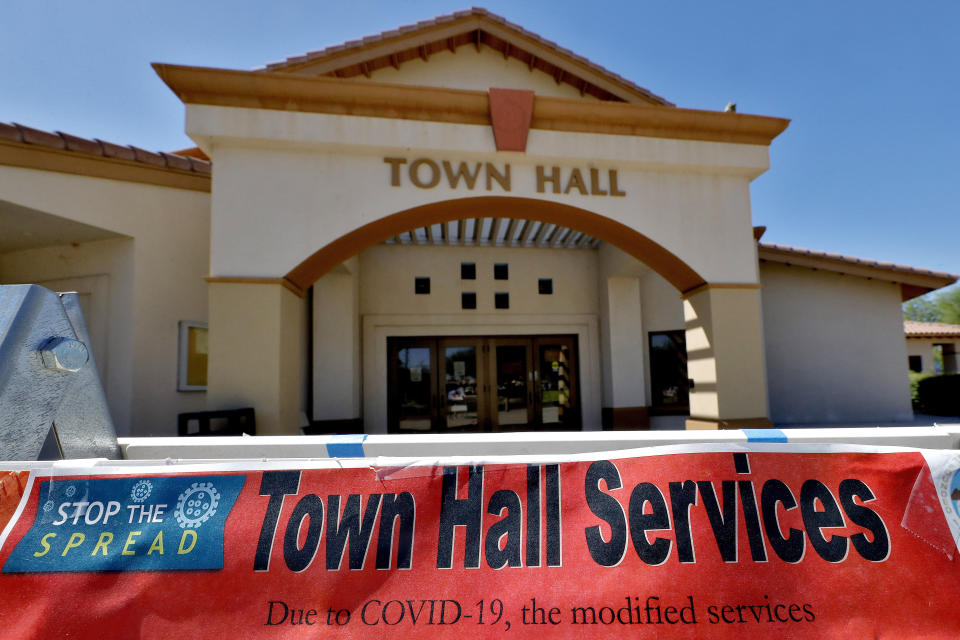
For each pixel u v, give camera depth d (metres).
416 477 1.86
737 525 1.80
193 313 6.67
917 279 9.69
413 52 7.59
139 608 1.62
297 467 1.85
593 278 11.03
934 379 11.88
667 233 6.16
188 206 6.70
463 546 1.75
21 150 5.24
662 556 1.74
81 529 1.74
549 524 1.80
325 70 6.82
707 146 6.21
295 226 5.40
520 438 2.19
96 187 5.86
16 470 1.81
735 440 2.14
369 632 1.61
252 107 5.31
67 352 2.15
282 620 1.62
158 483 1.81
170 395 6.38
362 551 1.74
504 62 7.96
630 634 1.62
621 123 5.97
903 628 1.64
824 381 9.77
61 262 6.49
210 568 1.69
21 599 1.63
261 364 5.16
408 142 5.57
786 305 9.90
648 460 1.91
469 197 5.76
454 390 10.55
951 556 1.75
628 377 10.32
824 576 1.72
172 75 5.06
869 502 1.84
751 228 6.35
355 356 9.55
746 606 1.66
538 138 5.84
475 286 10.66
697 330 6.43
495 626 1.62
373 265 10.41
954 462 1.87
